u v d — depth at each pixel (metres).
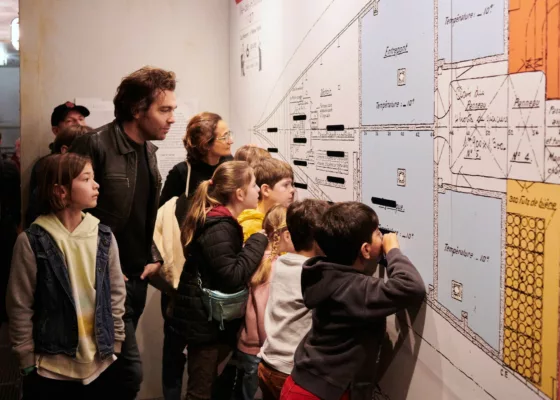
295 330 2.04
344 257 1.77
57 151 3.04
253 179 2.44
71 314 2.16
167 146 3.77
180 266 2.90
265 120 3.16
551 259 1.25
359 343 1.73
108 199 2.38
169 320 2.59
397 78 1.85
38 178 2.19
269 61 3.05
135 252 2.56
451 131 1.59
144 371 3.76
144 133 2.40
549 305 1.26
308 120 2.58
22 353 2.12
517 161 1.34
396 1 1.83
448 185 1.61
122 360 2.59
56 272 2.13
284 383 1.95
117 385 2.61
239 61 3.59
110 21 3.61
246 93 3.48
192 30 3.75
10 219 3.88
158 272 2.91
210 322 2.43
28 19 3.48
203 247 2.35
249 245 2.38
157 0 3.67
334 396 1.73
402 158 1.84
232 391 2.56
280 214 2.37
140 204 2.50
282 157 2.93
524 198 1.32
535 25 1.28
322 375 1.74
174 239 2.90
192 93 3.78
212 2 3.77
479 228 1.49
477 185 1.49
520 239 1.34
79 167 2.16
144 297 2.71
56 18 3.52
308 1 2.53
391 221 1.92
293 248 2.32
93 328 2.22
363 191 2.10
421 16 1.71
